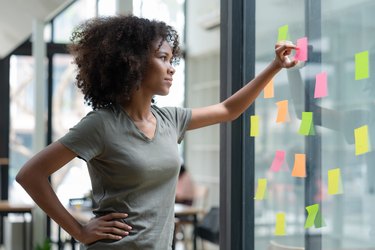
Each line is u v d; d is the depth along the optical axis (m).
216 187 8.45
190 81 9.01
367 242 2.15
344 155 2.27
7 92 8.35
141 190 1.88
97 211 1.93
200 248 8.23
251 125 2.71
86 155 1.85
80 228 1.89
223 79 2.80
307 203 2.51
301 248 2.60
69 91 8.56
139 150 1.87
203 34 8.45
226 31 2.80
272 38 2.76
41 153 1.87
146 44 1.94
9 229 6.80
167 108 2.08
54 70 8.34
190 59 9.02
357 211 2.21
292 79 2.57
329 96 2.34
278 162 2.68
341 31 2.27
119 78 1.91
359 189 2.19
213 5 8.05
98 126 1.86
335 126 2.31
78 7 8.23
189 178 7.51
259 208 2.78
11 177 8.38
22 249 6.77
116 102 1.94
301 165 2.51
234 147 2.74
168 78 1.98
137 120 1.93
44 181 1.86
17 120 8.42
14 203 6.94
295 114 2.57
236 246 2.72
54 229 7.70
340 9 2.28
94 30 2.00
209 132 8.84
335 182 2.28
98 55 1.95
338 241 2.31
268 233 2.78
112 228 1.86
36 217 6.48
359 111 2.18
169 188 1.93
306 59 2.46
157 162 1.88
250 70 2.76
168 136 1.96
